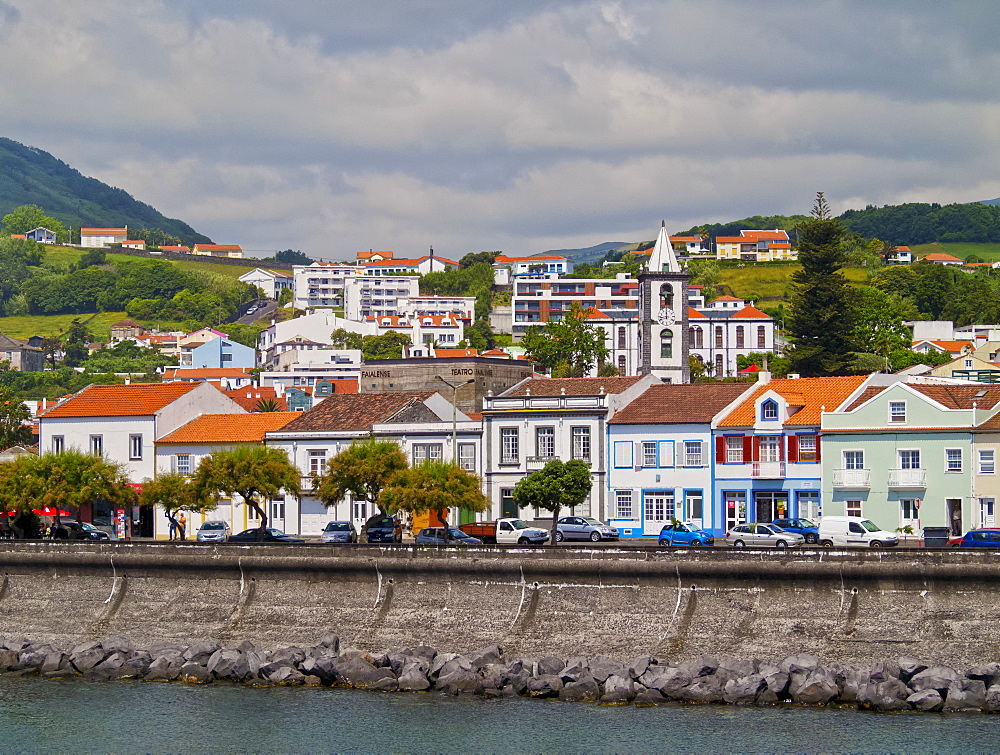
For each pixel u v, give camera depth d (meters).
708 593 88.75
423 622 94.75
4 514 128.75
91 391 149.62
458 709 82.50
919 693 78.88
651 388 136.00
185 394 147.00
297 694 87.94
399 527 121.50
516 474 132.88
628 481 129.38
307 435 138.50
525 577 93.12
